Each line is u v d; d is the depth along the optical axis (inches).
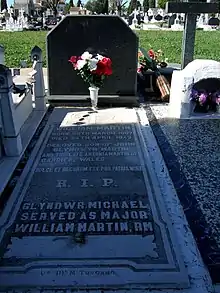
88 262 93.6
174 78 220.7
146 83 288.2
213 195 128.5
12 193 130.2
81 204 122.3
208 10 252.8
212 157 161.6
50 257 95.7
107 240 102.6
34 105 234.5
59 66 250.1
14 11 1718.8
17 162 155.9
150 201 124.3
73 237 104.0
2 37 839.7
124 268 91.4
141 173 146.6
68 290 85.3
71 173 146.7
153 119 220.4
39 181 139.7
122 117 226.7
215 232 106.8
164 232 106.3
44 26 1241.4
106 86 253.6
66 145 177.9
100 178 141.9
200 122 211.6
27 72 341.1
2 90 151.6
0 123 155.5
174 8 252.5
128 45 246.7
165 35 916.6
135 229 107.8
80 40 245.1
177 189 133.2
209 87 223.9
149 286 86.2
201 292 84.7
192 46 267.6
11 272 90.4
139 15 1502.2
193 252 98.0
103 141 183.5
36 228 108.7
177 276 88.8
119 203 122.9
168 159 159.8
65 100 253.8
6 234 105.8
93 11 1611.7
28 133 193.8
